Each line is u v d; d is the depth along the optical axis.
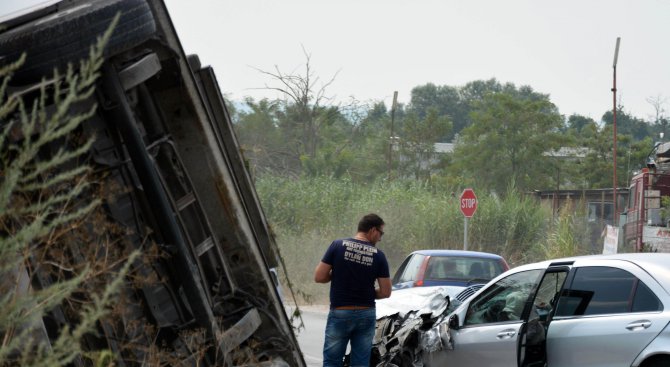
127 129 8.67
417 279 24.22
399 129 113.81
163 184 9.23
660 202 45.38
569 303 12.78
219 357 9.03
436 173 105.19
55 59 8.03
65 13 8.26
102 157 8.70
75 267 7.16
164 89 9.70
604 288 12.48
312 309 35.47
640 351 11.56
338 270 14.61
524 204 45.16
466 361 14.38
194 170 9.91
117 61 9.09
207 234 9.76
